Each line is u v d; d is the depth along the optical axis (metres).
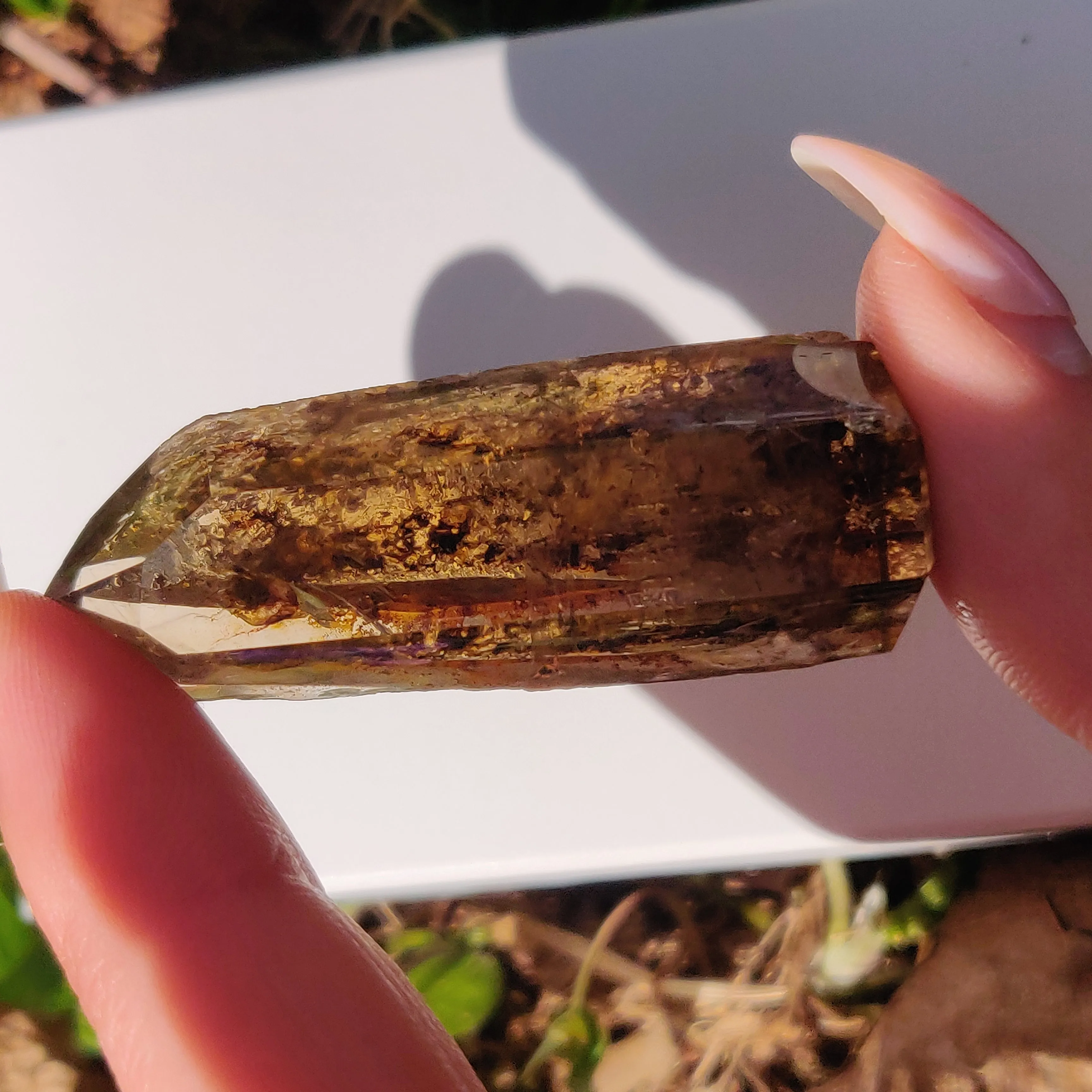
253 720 0.10
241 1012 0.07
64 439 0.10
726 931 0.11
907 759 0.10
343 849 0.10
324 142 0.10
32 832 0.07
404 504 0.07
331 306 0.10
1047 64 0.09
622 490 0.07
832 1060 0.10
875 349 0.07
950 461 0.07
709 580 0.07
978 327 0.07
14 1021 0.11
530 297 0.10
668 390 0.07
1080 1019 0.10
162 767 0.07
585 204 0.10
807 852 0.10
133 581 0.07
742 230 0.10
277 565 0.07
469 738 0.10
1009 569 0.07
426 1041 0.07
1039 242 0.10
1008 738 0.10
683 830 0.10
